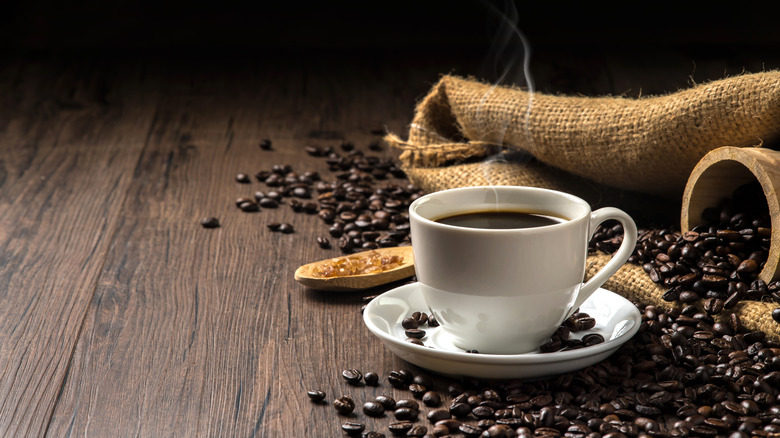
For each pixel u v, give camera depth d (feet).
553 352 3.27
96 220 4.17
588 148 3.91
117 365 3.38
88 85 6.17
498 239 3.18
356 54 7.05
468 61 6.72
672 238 3.60
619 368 3.27
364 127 5.26
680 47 6.81
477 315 3.25
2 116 5.42
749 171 3.60
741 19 7.10
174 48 7.33
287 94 6.00
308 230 4.10
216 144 4.94
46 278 3.79
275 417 3.20
